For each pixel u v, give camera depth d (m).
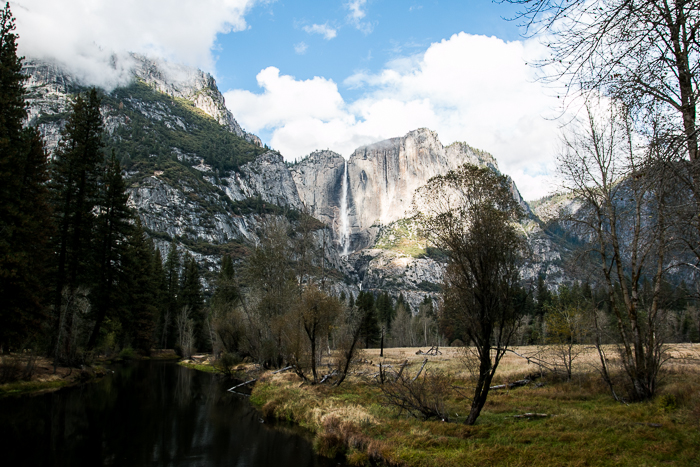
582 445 11.49
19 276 21.77
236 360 41.91
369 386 24.36
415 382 17.52
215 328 45.94
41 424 17.92
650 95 6.64
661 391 17.22
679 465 9.62
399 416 16.86
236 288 42.00
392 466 12.29
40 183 26.09
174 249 80.56
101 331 41.09
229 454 15.09
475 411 14.42
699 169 5.95
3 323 21.84
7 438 15.68
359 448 14.45
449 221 14.03
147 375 39.53
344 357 25.52
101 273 37.53
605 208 18.72
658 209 7.32
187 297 75.56
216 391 30.09
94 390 27.56
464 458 11.26
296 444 16.41
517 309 13.91
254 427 19.12
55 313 30.50
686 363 24.48
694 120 6.22
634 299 17.83
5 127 22.53
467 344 15.27
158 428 18.56
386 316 99.50
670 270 15.77
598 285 19.53
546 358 25.50
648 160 6.46
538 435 12.72
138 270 54.69
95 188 34.44
